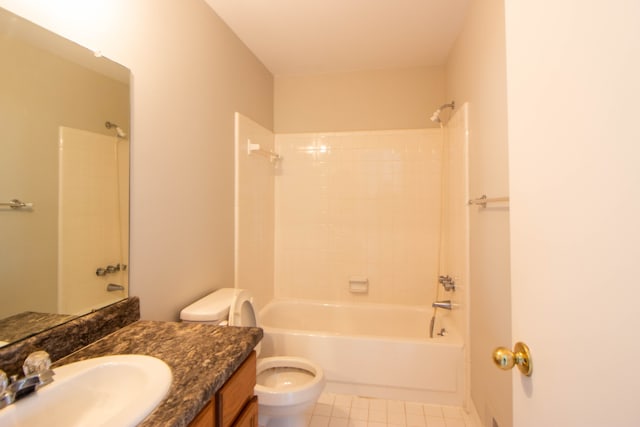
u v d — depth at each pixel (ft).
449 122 8.21
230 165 6.98
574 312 1.66
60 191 3.27
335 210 9.47
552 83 1.83
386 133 9.18
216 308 5.11
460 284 7.03
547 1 1.88
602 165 1.47
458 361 6.69
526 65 2.13
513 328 2.31
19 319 2.88
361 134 9.30
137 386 2.74
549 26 1.86
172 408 2.30
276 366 6.08
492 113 5.06
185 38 5.39
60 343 3.13
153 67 4.61
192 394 2.49
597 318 1.50
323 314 9.32
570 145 1.68
